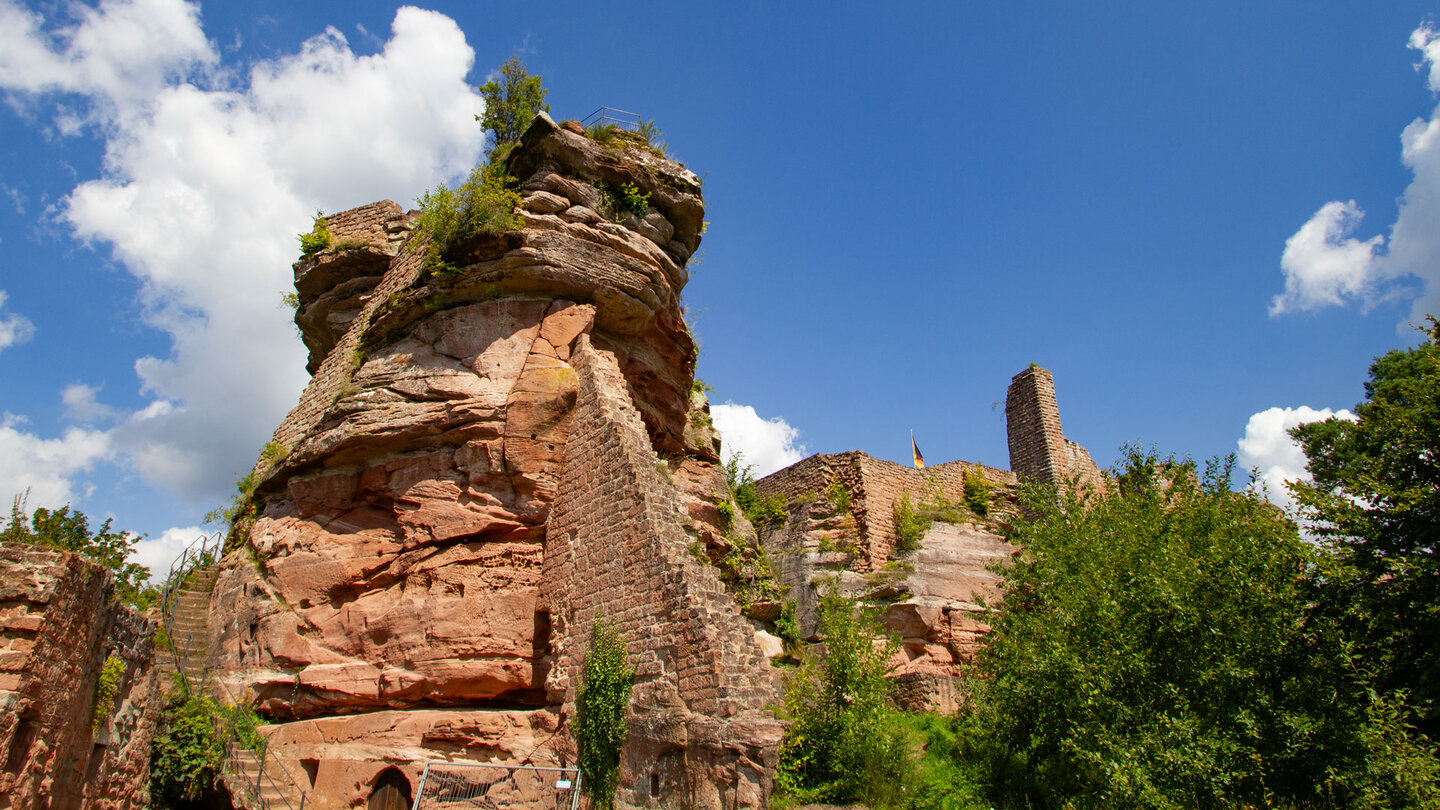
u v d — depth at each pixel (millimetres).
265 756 14797
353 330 21781
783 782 13062
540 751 14445
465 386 17281
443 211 18328
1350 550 13078
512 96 21531
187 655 16859
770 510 33438
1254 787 11797
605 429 16094
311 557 17359
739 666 13000
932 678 22453
